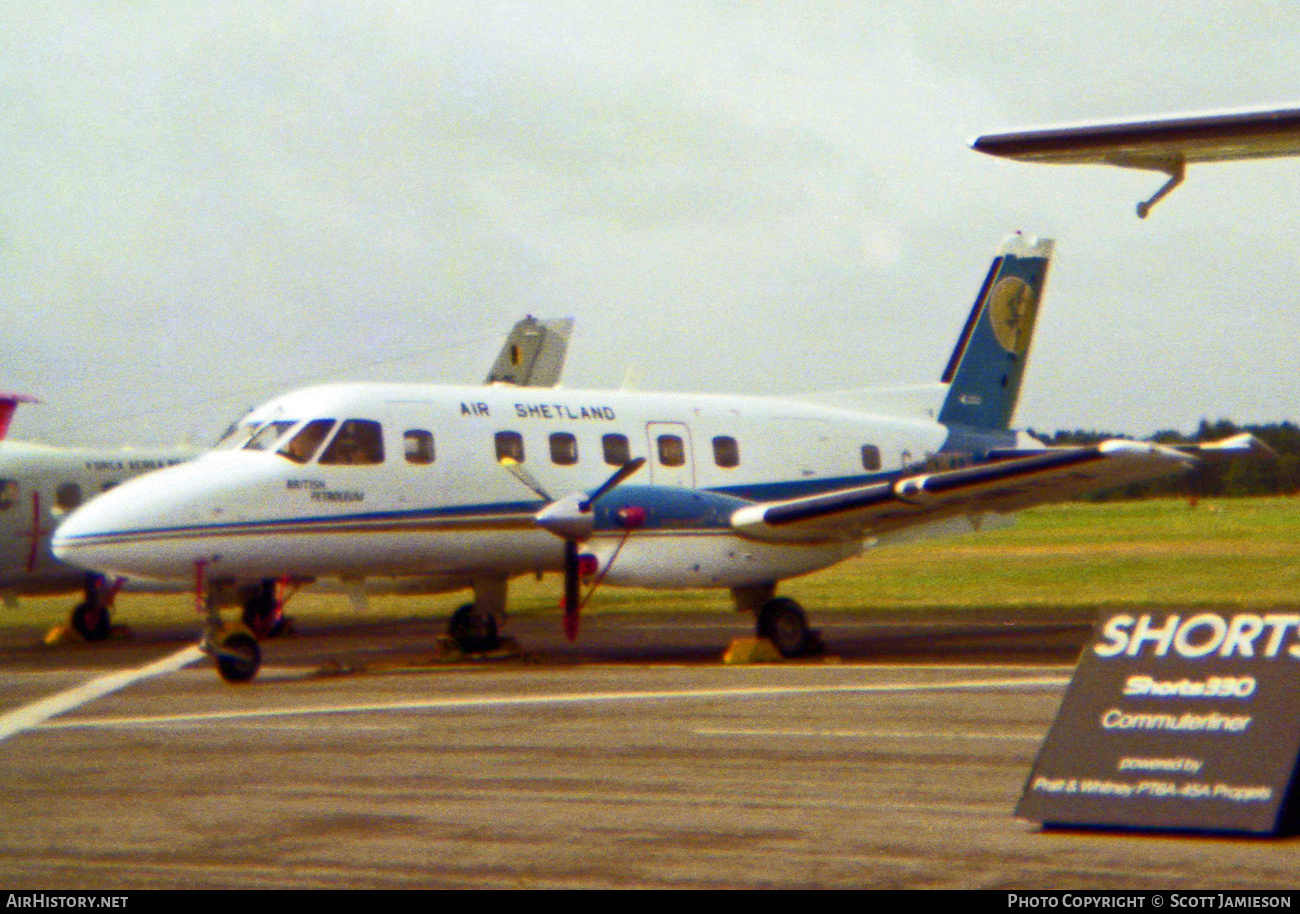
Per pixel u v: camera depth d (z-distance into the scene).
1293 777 11.89
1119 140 14.90
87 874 11.84
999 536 102.00
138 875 11.77
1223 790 12.08
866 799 14.04
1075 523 119.38
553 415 29.50
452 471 27.86
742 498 31.30
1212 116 14.36
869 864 11.62
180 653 33.72
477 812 13.86
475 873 11.60
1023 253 37.22
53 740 19.39
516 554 29.00
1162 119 14.54
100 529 24.72
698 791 14.64
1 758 17.88
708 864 11.75
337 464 26.70
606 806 14.02
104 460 38.56
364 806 14.26
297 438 26.66
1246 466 164.12
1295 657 12.29
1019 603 46.28
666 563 27.52
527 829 13.10
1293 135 14.36
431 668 28.05
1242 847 11.73
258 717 21.09
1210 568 62.59
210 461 26.44
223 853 12.45
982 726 18.41
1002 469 26.53
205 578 25.52
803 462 32.34
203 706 22.64
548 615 44.53
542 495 28.69
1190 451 27.78
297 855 12.30
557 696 22.67
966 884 10.97
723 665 27.66
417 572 28.20
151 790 15.39
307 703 22.59
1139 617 13.22
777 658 28.64
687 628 38.59
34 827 13.65
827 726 18.73
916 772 15.34
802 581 63.16
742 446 31.61
